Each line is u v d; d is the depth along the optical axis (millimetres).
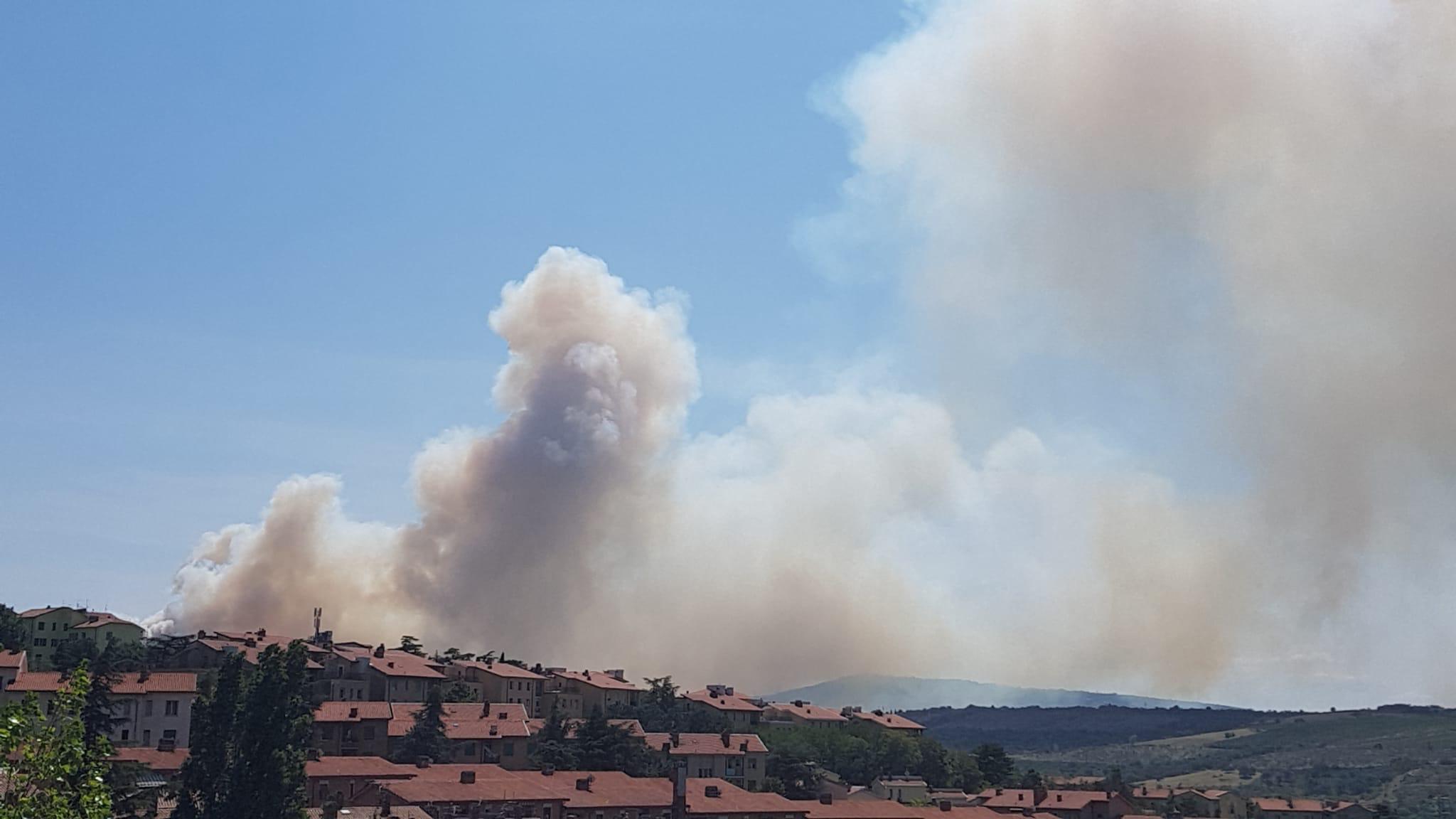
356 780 144375
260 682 112750
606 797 154750
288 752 111812
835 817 170500
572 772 166375
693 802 160250
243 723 112562
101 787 55656
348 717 177875
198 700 117562
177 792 119062
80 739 54469
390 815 129375
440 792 140250
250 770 110562
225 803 110938
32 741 53469
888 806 182875
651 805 155625
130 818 114875
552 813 147000
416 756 175875
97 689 142500
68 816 53656
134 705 156375
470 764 179875
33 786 54250
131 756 140625
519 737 187750
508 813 140625
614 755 189750
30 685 150625
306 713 115312
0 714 52156
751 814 161875
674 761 197125
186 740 158000
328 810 127625
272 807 110000
